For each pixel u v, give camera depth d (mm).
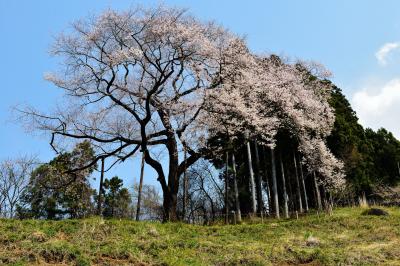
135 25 18766
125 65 19250
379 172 36625
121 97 20391
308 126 25969
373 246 12875
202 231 15430
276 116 24000
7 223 12141
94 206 34281
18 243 10336
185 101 19656
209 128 21062
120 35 18781
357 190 32656
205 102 19578
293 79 25891
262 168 33156
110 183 38344
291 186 32688
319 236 15000
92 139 19703
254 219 24375
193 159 20375
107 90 18953
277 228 16766
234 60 20594
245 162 34500
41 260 9570
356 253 11828
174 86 20031
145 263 10383
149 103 19281
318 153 28047
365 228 16734
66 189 27312
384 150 37812
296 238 14438
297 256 11555
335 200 32812
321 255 11484
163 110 19750
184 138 19859
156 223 15641
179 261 10562
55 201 29672
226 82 20797
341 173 30984
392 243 13352
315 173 30906
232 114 20500
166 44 19250
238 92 20516
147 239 12570
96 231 12438
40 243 10508
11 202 27188
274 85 23641
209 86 20453
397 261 11172
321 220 18484
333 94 35875
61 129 19281
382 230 15789
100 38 18734
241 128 22125
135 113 19078
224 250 12062
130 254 10617
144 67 19125
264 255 11609
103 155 19734
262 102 23016
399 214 21438
